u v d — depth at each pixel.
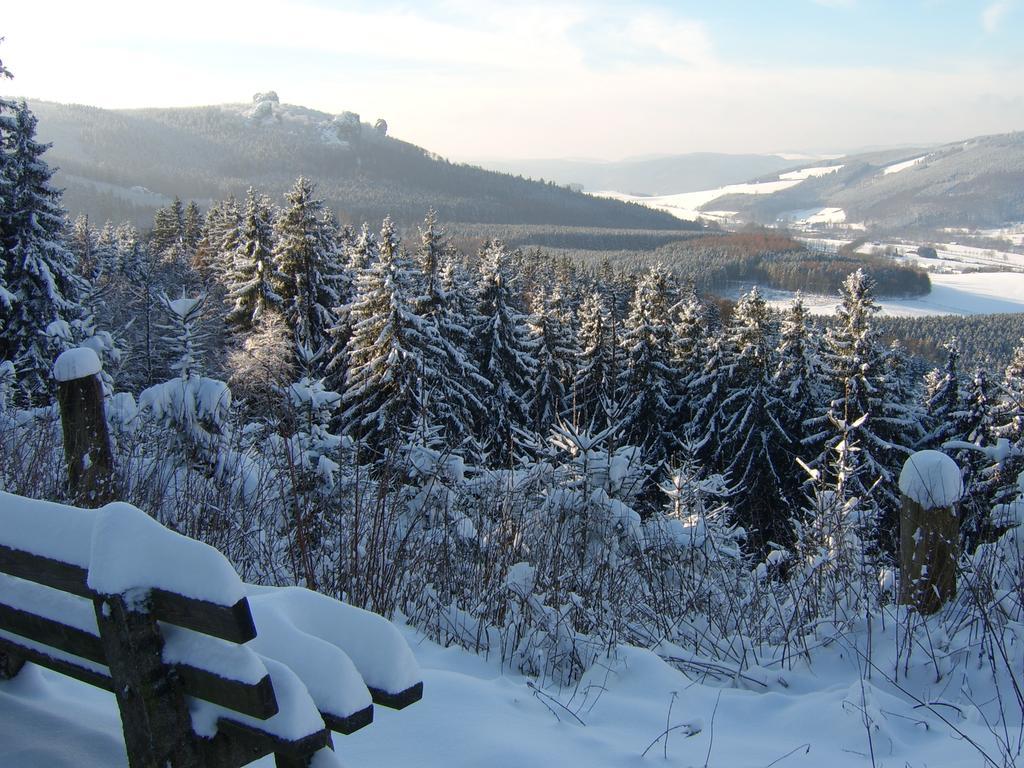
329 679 2.22
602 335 32.31
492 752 3.06
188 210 74.50
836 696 3.91
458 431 24.11
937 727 3.72
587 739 3.40
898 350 34.88
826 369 28.81
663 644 4.98
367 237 36.34
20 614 2.47
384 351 23.56
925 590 4.79
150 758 2.08
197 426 6.61
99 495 5.34
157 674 2.08
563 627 4.82
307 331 30.72
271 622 2.38
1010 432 23.69
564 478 6.77
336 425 23.64
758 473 27.28
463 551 5.96
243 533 5.64
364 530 5.77
